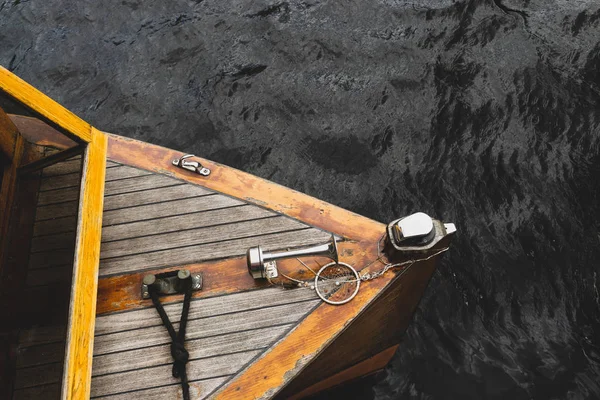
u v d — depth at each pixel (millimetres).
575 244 5152
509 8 6852
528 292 4938
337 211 3730
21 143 3539
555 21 6695
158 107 6230
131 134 6035
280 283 3441
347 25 6824
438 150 5773
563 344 4660
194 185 3871
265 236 3633
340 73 6426
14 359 2977
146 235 3666
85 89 6406
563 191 5445
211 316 3338
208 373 3160
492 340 4715
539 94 6098
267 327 3297
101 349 3254
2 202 3285
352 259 3521
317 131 5984
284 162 5781
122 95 6332
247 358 3199
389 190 5543
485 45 6539
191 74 6484
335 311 3338
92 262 3307
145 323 3330
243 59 6594
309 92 6281
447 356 4648
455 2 6938
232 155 5848
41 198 3402
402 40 6652
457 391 4461
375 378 4570
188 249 3604
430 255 3494
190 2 7156
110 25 6969
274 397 3143
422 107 6098
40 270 3189
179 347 3160
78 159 3605
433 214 5367
